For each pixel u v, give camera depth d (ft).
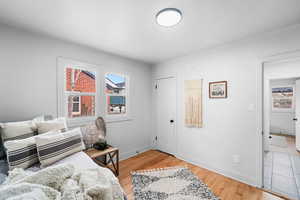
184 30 6.07
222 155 7.66
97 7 4.49
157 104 11.47
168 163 8.98
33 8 4.49
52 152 4.30
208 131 8.26
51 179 2.75
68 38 6.73
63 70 6.93
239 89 7.07
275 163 8.80
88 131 7.25
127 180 6.94
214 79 7.98
